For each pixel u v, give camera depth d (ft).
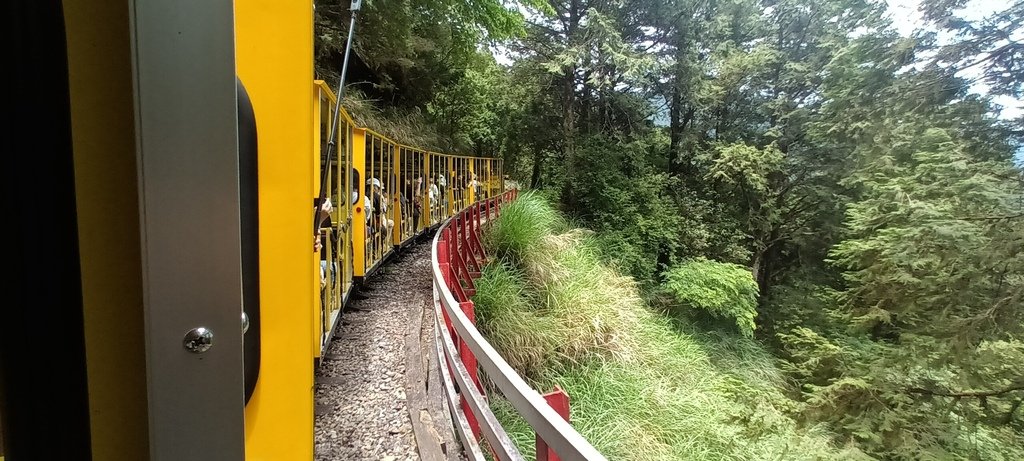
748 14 71.36
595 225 61.26
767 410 22.95
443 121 78.38
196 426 2.39
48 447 2.50
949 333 25.03
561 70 64.69
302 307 3.88
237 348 2.43
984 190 25.46
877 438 23.39
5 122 2.37
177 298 2.35
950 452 23.82
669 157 77.92
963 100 29.50
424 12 50.90
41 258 2.43
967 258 24.75
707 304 46.93
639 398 19.65
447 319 13.38
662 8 65.87
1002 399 24.34
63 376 2.49
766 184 67.62
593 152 65.87
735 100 73.05
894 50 34.24
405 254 35.65
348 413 12.84
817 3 68.33
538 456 6.08
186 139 2.32
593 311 23.75
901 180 29.68
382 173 27.30
